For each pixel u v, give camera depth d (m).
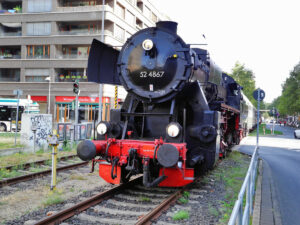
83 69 34.16
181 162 5.92
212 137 6.45
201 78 7.92
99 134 6.87
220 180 8.20
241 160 12.55
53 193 6.33
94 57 7.31
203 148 6.65
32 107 26.39
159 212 5.14
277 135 36.84
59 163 9.95
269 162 12.91
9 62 34.94
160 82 6.82
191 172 6.22
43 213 5.08
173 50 6.80
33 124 12.74
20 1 36.12
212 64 9.30
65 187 6.89
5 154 11.02
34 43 34.22
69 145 13.77
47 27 33.91
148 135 7.11
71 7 32.84
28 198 6.00
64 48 34.72
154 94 6.84
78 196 6.14
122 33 34.97
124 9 35.25
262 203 6.36
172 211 5.36
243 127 21.98
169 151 5.60
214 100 10.21
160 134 6.98
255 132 41.44
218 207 5.76
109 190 6.19
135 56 7.17
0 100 25.22
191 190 6.87
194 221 4.91
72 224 4.59
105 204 5.60
